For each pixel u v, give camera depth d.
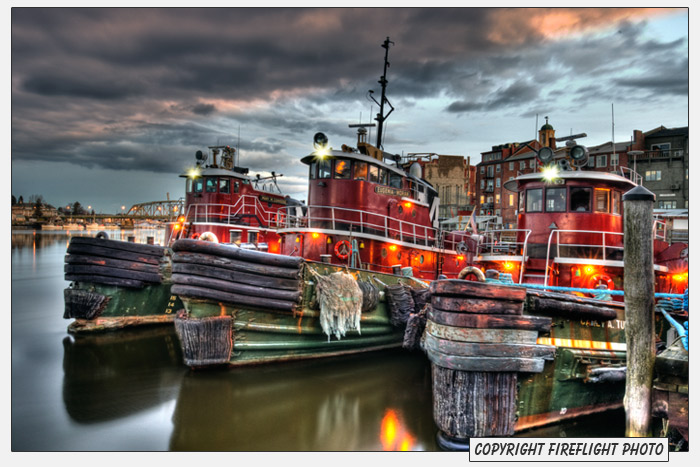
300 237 13.40
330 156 13.45
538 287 8.03
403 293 11.54
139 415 7.56
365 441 6.73
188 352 9.20
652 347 5.50
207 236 9.23
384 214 14.01
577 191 11.18
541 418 6.32
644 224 5.46
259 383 9.02
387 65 16.89
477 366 5.67
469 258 17.22
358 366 10.44
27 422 7.23
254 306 9.20
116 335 12.73
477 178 62.69
